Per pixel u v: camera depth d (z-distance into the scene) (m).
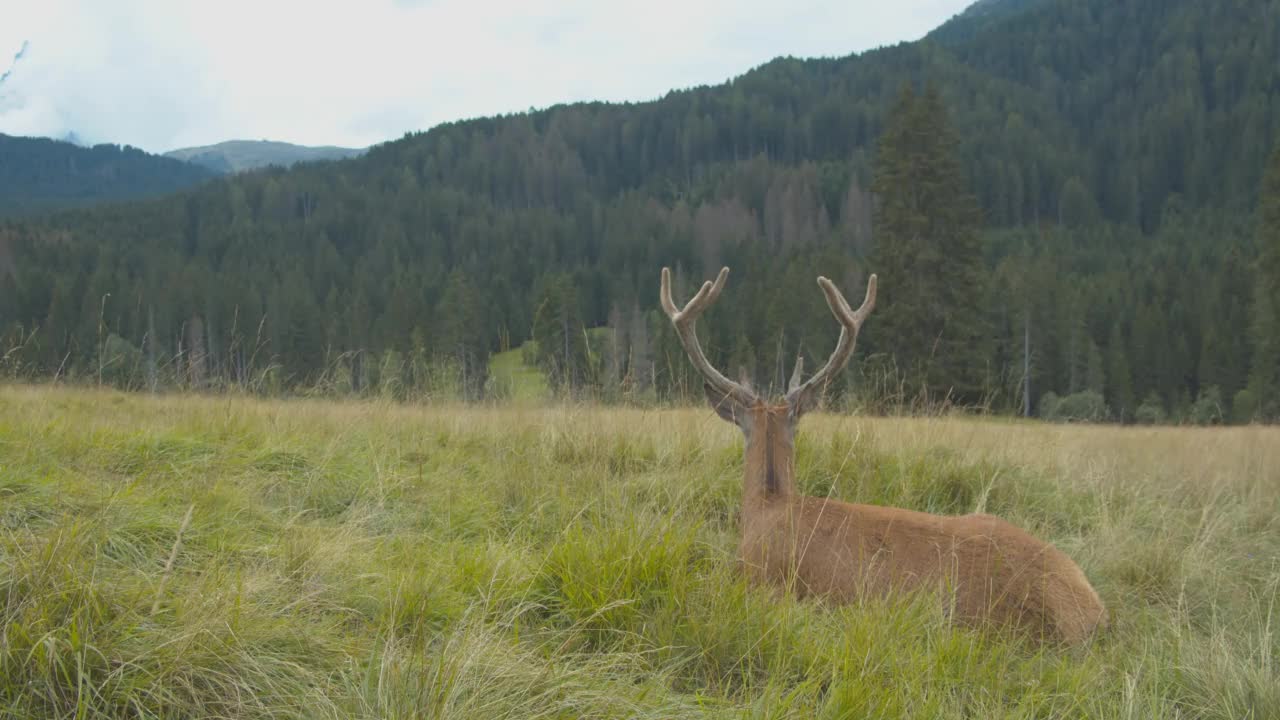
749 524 4.25
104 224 109.75
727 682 3.18
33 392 8.09
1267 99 141.00
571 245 112.06
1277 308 34.41
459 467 6.14
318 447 6.09
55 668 2.46
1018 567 3.68
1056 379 43.34
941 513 6.12
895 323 25.69
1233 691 3.17
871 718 2.75
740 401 4.56
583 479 5.52
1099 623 3.66
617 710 2.71
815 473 6.39
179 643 2.63
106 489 4.13
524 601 3.58
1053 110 175.25
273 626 2.91
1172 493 7.23
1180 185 135.38
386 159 162.50
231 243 104.75
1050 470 7.41
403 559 3.98
